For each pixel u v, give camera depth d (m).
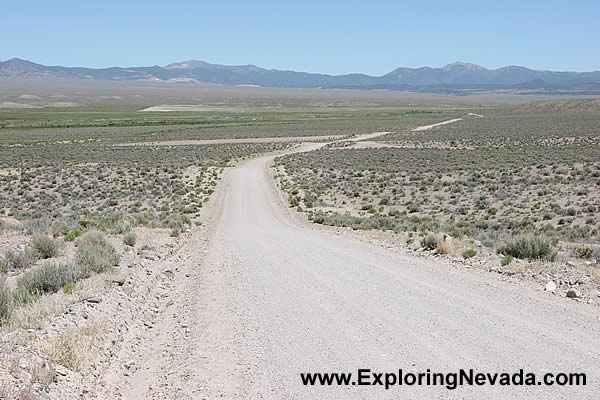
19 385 6.15
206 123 160.50
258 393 6.67
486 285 11.85
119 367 7.85
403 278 12.83
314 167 62.78
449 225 25.41
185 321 10.17
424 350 7.81
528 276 12.47
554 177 45.06
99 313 9.61
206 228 27.25
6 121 161.12
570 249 17.70
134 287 12.26
